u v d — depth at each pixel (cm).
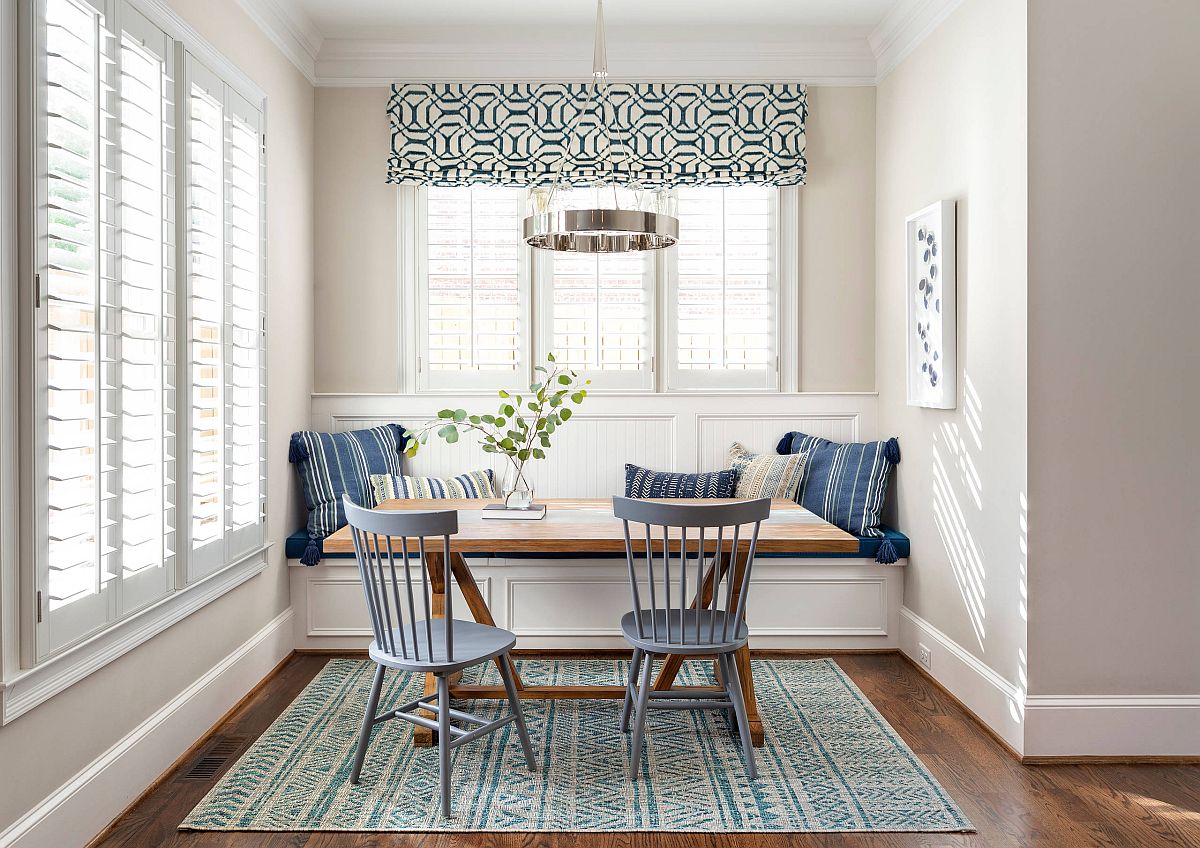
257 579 342
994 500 296
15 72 191
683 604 256
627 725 298
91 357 214
